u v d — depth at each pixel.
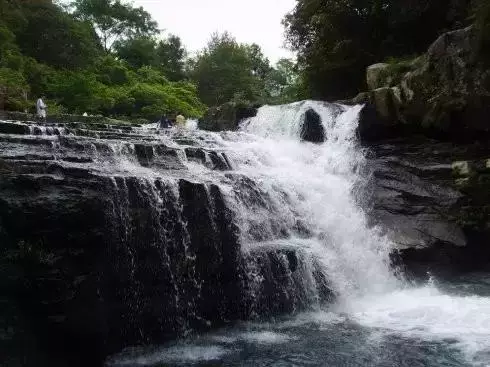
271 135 19.25
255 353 8.32
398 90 16.33
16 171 7.98
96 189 8.38
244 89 54.66
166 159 11.85
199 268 9.91
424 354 8.09
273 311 10.73
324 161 16.78
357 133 16.94
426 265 13.62
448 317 10.23
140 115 34.38
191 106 39.75
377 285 12.82
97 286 7.73
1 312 6.60
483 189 14.35
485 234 14.55
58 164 8.47
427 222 14.39
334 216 13.99
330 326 9.86
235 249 10.66
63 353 7.23
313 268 11.60
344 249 13.16
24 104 21.12
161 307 9.06
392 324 9.91
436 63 15.45
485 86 14.45
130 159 11.18
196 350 8.55
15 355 6.62
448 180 15.26
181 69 61.81
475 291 12.34
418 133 16.53
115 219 8.53
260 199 12.45
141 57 54.09
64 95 28.78
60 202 7.54
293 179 14.38
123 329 8.47
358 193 15.65
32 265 6.92
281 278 10.98
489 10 14.25
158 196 9.48
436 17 21.36
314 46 25.34
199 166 12.43
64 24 33.47
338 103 18.62
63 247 7.43
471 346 8.45
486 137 15.59
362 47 23.91
